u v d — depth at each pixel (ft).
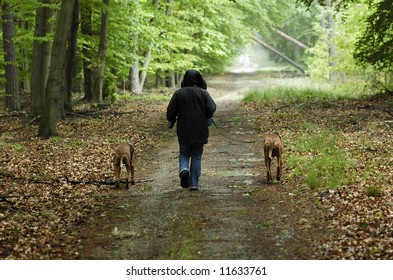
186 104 30.04
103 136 54.49
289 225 23.97
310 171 32.24
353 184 29.66
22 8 63.46
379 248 19.89
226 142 50.96
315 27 125.70
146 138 54.80
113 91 86.12
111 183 33.91
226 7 129.49
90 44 82.23
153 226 24.64
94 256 20.89
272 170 36.76
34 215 26.94
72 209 28.12
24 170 37.99
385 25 67.82
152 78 161.07
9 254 21.25
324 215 24.89
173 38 117.08
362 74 99.09
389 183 29.50
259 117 66.49
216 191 31.27
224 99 102.78
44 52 64.18
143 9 94.84
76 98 95.45
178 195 30.48
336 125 54.54
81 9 81.87
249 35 147.74
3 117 71.20
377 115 59.00
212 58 156.35
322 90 90.12
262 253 20.49
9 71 78.69
